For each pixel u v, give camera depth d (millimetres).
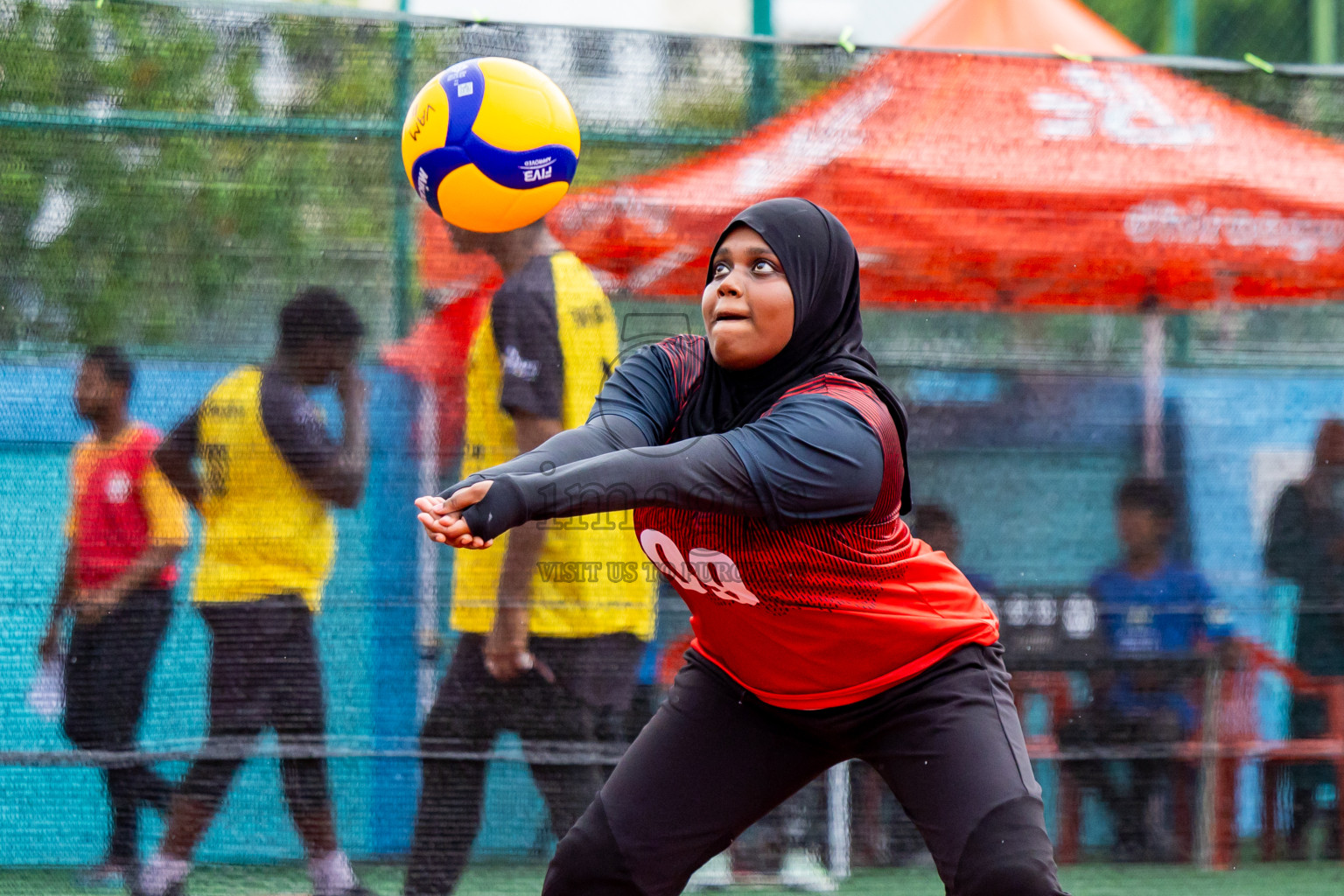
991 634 7363
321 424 10555
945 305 11289
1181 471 11414
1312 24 20031
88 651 10273
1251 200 11477
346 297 10609
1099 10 21891
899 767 7117
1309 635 11430
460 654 10641
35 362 10266
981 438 11328
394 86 10688
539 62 10859
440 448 10648
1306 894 11234
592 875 7121
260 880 10391
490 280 10680
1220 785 11328
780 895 11219
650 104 10984
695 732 7414
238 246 10508
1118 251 11406
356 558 10602
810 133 11156
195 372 10461
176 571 10406
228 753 10383
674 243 10930
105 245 10375
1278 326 11492
